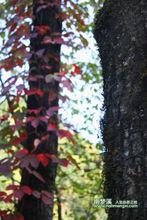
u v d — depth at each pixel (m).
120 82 2.33
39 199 2.57
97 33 2.67
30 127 2.56
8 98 2.59
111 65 2.45
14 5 3.04
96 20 2.71
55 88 2.69
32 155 2.21
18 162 2.18
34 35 2.72
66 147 4.93
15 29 2.85
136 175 2.05
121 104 2.27
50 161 2.68
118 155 2.18
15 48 2.68
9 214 2.29
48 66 2.65
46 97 2.65
